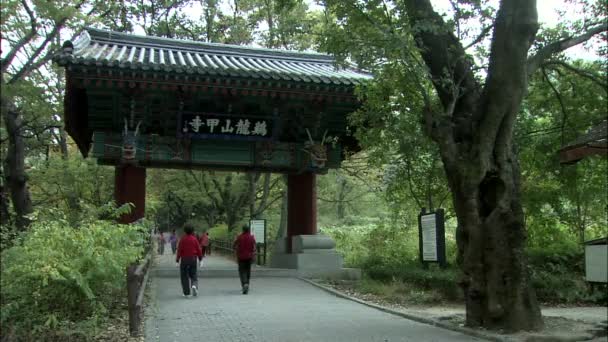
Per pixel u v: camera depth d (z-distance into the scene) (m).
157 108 17.86
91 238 9.07
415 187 18.25
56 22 12.55
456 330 9.50
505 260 9.29
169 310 11.78
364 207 41.00
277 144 19.72
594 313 12.21
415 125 14.05
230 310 11.85
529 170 16.11
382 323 10.39
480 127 9.55
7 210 13.54
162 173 37.38
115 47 19.64
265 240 24.39
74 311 8.79
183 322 10.36
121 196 18.38
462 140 9.90
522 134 13.88
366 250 21.50
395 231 20.08
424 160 16.86
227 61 20.55
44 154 25.73
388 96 13.41
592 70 12.08
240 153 19.30
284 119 19.08
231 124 18.42
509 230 9.37
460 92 10.32
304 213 20.39
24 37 12.39
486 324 9.32
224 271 18.89
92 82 15.77
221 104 18.08
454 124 10.02
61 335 8.40
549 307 13.46
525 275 9.27
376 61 10.74
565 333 8.77
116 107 17.25
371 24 10.57
